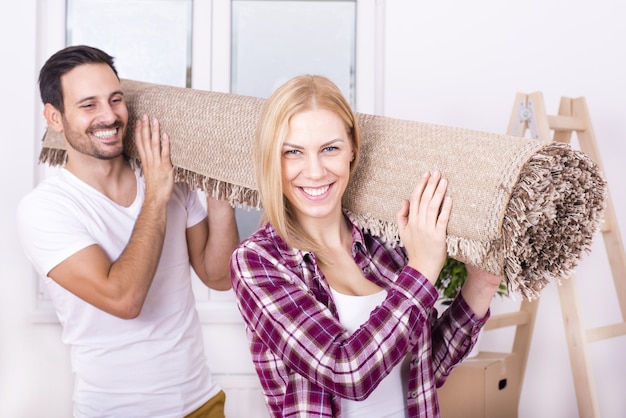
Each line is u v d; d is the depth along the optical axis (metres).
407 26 2.67
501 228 0.99
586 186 1.01
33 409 2.56
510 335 2.71
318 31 2.74
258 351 1.18
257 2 2.72
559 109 2.47
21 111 2.55
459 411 2.24
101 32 2.70
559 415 2.70
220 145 1.38
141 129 1.52
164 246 1.69
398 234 1.15
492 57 2.68
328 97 1.09
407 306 1.04
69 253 1.50
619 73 2.68
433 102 2.68
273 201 1.11
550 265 1.04
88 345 1.60
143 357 1.62
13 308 2.55
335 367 1.00
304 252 1.16
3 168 2.54
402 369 1.23
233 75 2.74
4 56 2.54
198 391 1.74
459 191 1.04
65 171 1.61
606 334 2.30
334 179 1.11
